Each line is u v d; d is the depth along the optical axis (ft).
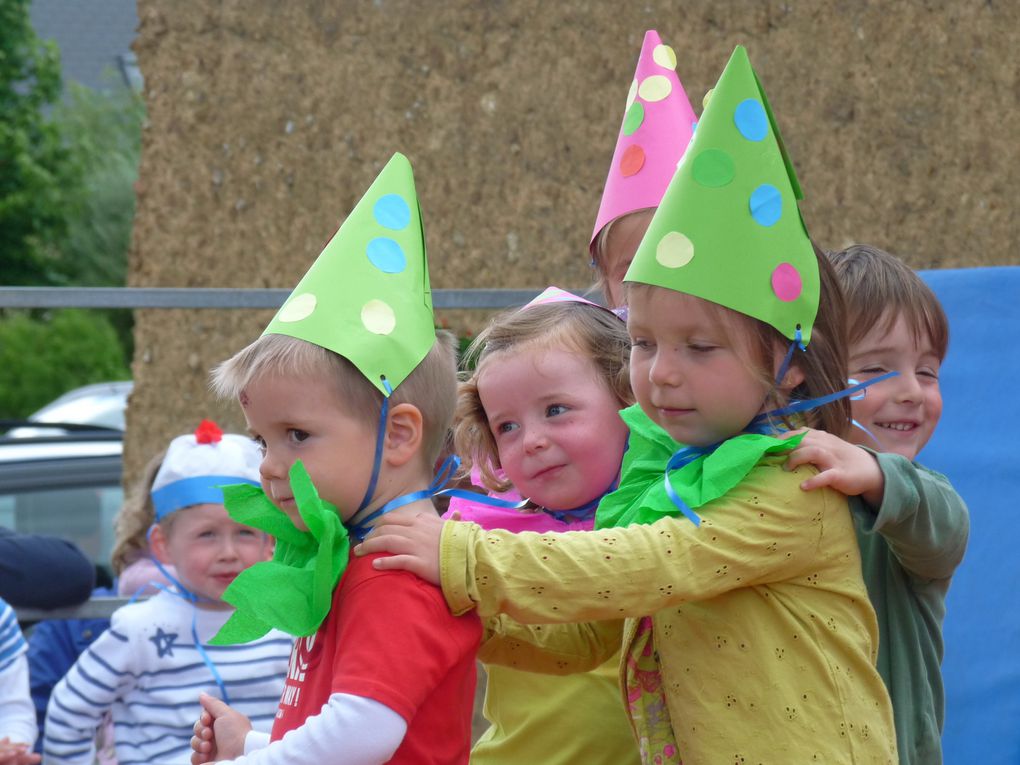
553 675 9.41
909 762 8.32
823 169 18.49
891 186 18.08
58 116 84.28
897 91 18.06
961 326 14.61
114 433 28.99
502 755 9.84
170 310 22.43
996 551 13.47
